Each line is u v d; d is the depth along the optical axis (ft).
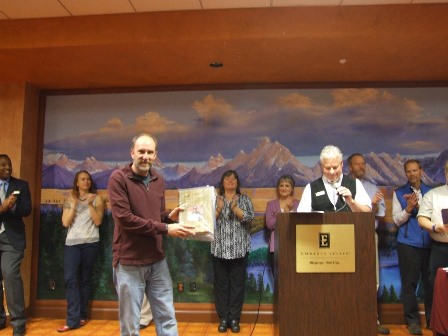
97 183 14.90
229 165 14.55
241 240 12.98
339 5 10.91
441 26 10.68
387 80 14.37
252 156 14.51
